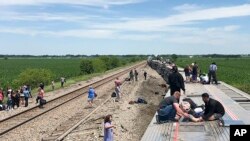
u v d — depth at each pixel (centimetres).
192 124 1465
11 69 13075
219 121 1453
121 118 2317
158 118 1544
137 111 2675
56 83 5500
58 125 2227
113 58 12044
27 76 5109
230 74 6969
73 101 3300
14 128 2134
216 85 3319
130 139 1827
